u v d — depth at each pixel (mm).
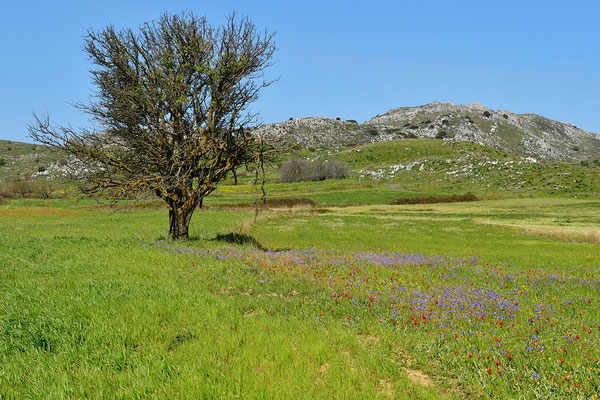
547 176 96188
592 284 13453
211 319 8031
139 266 12500
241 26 18547
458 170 118062
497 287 12938
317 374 6016
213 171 18500
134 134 17562
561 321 9016
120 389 5230
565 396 5562
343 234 37750
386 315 9070
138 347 6594
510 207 66750
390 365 6391
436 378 6195
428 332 8141
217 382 5531
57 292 9297
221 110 18281
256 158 17703
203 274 11992
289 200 73750
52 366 5797
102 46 17250
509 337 7914
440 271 15906
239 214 49469
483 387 5793
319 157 168375
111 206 16641
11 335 6754
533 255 23641
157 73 17453
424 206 72250
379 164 147500
